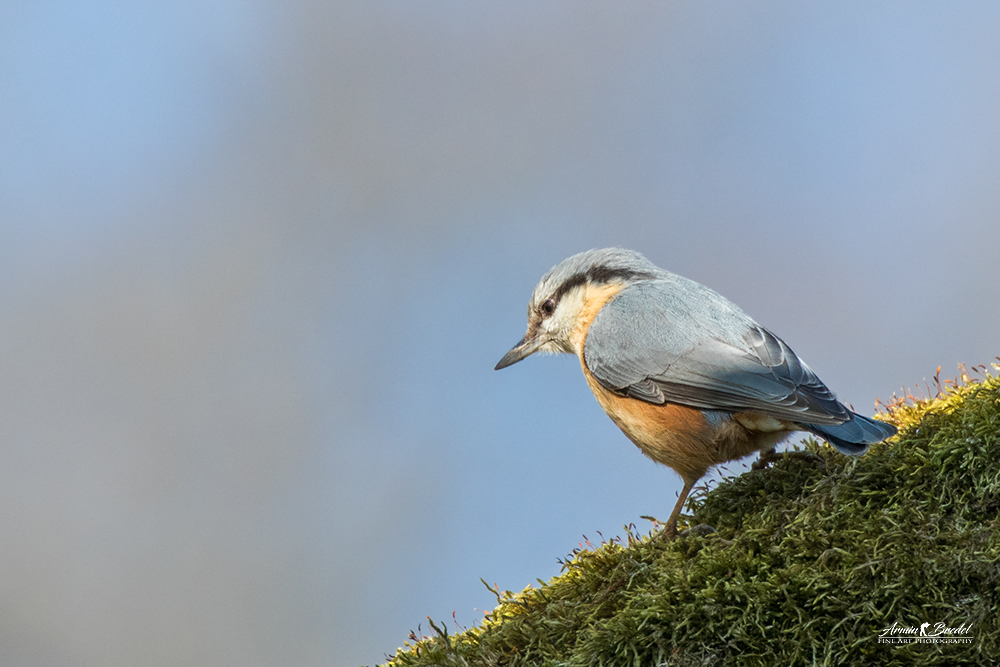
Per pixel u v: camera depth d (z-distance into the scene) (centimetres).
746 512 692
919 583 512
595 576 638
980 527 538
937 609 504
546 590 652
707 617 540
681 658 536
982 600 496
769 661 516
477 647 613
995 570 499
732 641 528
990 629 483
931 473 600
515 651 597
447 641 623
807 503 627
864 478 623
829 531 582
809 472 707
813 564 550
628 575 621
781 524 613
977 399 638
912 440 648
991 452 578
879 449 662
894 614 508
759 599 531
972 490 578
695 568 571
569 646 587
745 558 570
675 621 545
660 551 642
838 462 700
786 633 521
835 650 504
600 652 555
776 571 544
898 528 552
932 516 564
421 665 609
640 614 554
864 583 522
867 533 561
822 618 516
